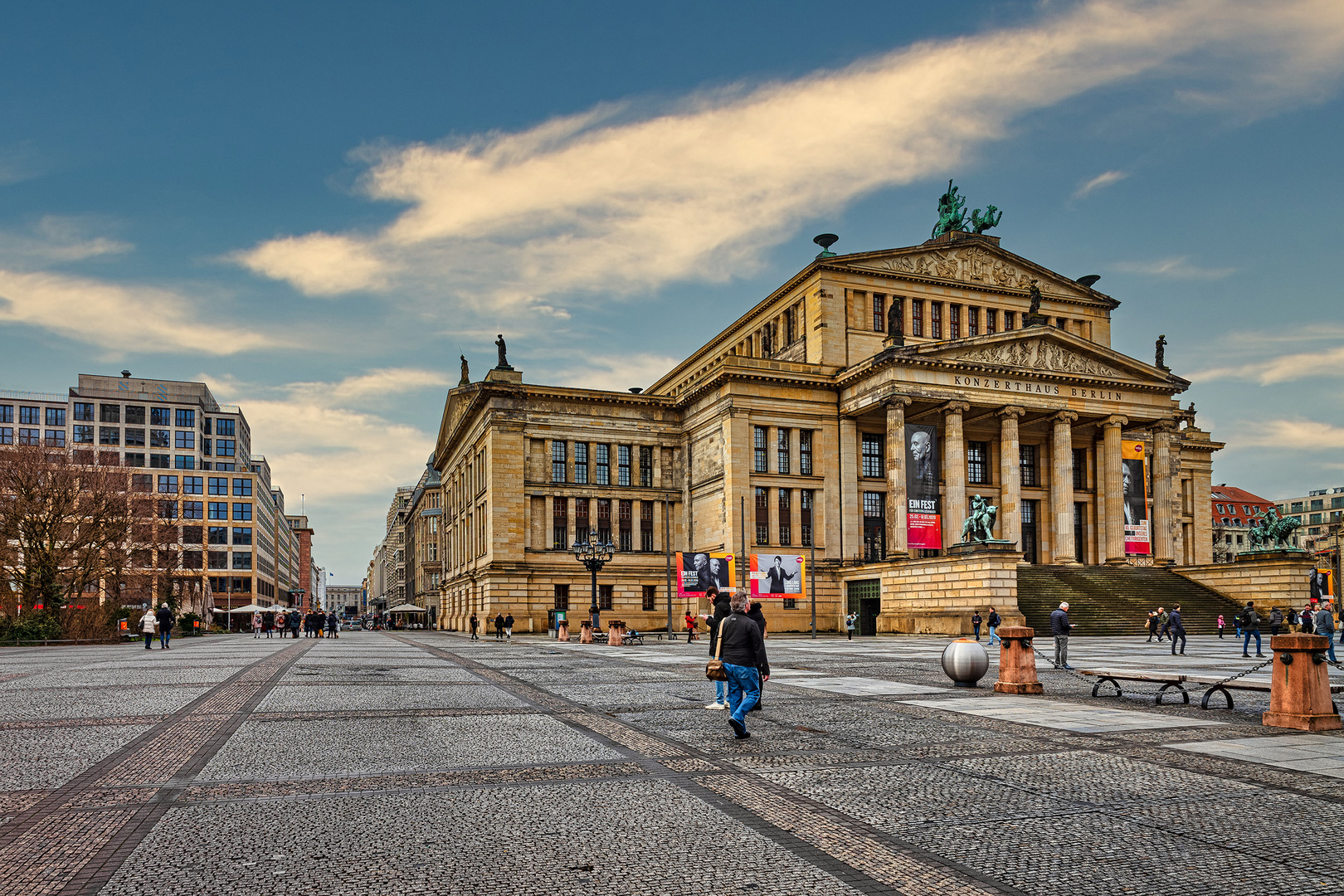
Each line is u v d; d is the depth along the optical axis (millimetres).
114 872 8695
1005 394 78562
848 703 21391
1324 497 190125
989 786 12266
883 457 85562
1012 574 61656
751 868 8875
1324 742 15703
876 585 76438
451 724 18031
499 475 84188
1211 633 66312
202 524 167750
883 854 9320
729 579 70188
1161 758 14219
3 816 10742
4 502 78938
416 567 196625
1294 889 8297
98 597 98000
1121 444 82062
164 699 22562
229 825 10352
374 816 10719
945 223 94062
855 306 85125
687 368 115375
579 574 85812
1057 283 92562
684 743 15773
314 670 33031
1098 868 8883
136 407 172500
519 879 8539
